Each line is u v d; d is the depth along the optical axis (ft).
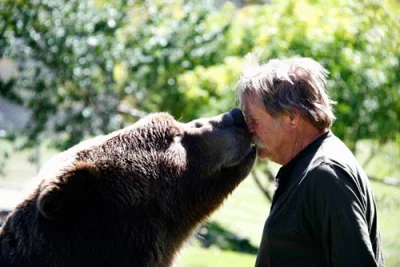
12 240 13.53
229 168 14.84
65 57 39.42
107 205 13.37
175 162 14.37
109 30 39.70
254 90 12.96
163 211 14.14
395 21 38.88
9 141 42.65
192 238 15.26
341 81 35.94
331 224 11.56
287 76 12.64
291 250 12.26
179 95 39.34
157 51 39.75
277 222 12.37
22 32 39.86
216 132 14.78
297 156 12.73
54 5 39.88
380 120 37.81
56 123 40.86
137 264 13.53
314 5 39.37
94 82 40.24
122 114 42.34
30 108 41.27
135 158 13.96
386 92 37.88
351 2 38.22
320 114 12.55
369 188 12.33
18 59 40.50
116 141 14.07
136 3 41.50
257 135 13.51
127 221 13.52
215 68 38.11
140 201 13.75
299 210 12.03
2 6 40.29
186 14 41.24
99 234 13.20
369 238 11.65
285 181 12.89
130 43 40.60
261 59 37.19
